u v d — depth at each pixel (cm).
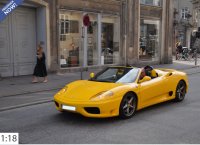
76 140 591
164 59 2536
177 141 588
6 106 899
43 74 1359
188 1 4566
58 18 1669
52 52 1655
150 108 866
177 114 801
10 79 1446
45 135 623
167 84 895
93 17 1897
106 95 698
